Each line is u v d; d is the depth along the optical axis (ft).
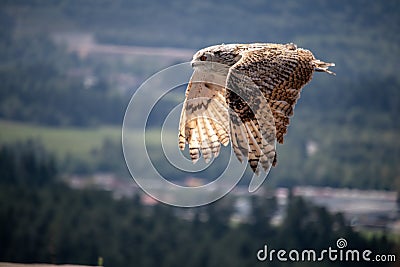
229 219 189.88
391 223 178.81
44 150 331.57
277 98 55.26
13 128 370.73
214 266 177.78
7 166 240.32
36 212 197.16
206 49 59.82
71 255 177.37
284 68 55.62
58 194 219.00
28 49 526.98
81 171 308.81
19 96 410.52
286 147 291.38
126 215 196.24
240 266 169.89
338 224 170.60
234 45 60.08
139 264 180.65
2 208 196.13
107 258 179.52
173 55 536.42
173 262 178.70
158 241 186.80
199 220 191.21
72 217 194.49
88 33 581.94
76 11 622.54
